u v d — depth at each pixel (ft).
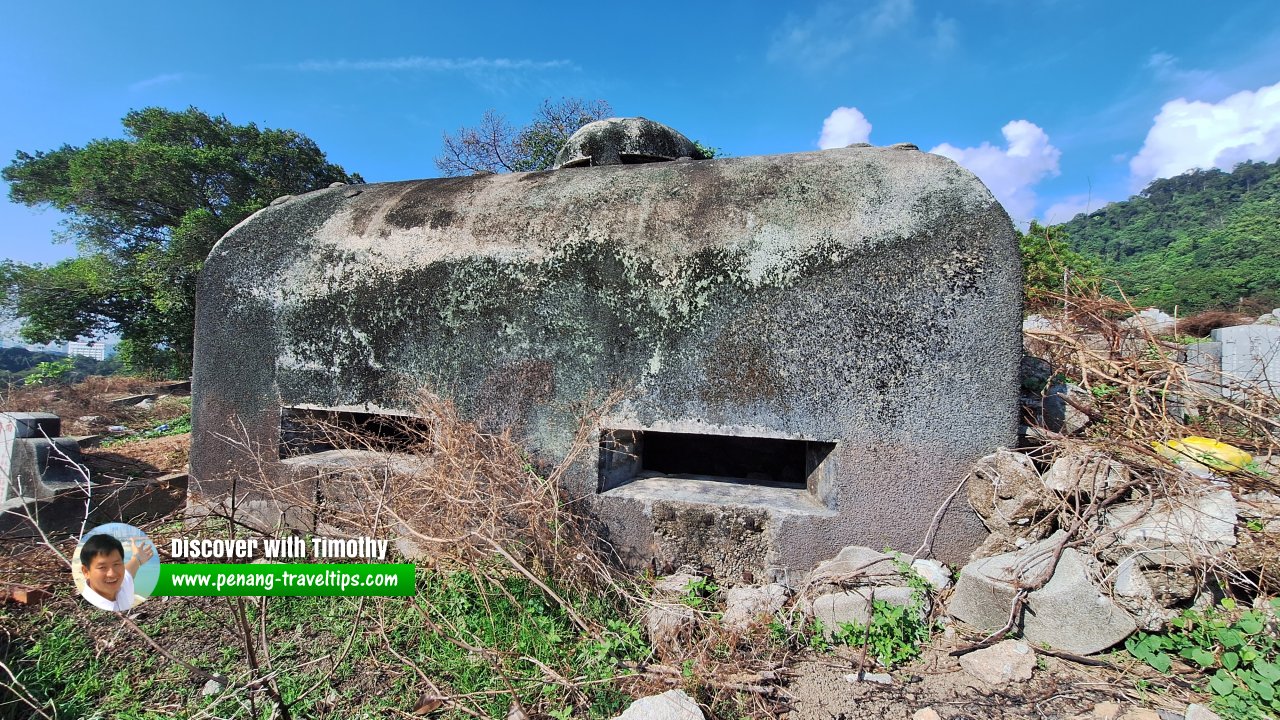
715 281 7.78
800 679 5.97
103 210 49.96
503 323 8.52
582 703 5.62
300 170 55.06
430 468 7.81
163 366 52.54
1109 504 6.95
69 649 6.65
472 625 6.93
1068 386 9.09
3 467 10.32
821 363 7.47
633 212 8.39
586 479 8.16
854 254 7.42
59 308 48.42
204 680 6.22
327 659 6.54
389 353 9.05
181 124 51.08
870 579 6.93
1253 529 6.35
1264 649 5.51
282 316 9.61
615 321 8.09
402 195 10.02
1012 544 6.92
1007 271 7.09
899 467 7.32
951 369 7.19
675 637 6.36
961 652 6.13
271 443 9.66
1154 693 5.44
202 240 46.16
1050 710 5.37
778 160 8.67
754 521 7.68
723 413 7.73
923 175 7.65
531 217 8.73
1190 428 8.99
